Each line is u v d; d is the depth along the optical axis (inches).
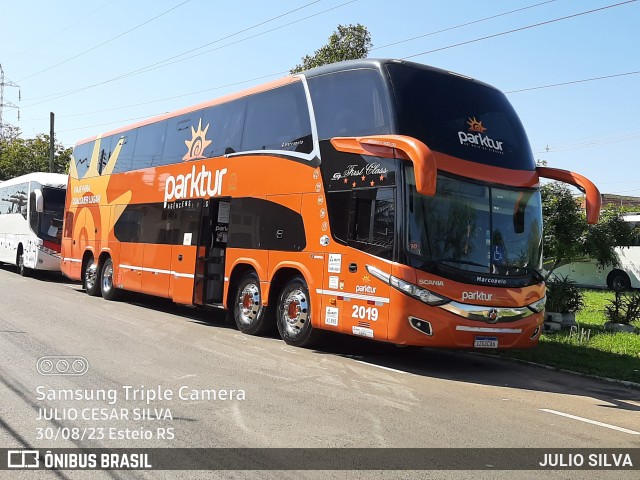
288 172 420.2
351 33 783.7
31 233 887.1
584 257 572.7
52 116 1581.0
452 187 350.6
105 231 676.1
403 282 331.3
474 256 350.3
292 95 429.1
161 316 542.0
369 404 269.0
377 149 346.3
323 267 382.0
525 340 363.9
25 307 542.0
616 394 330.0
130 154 644.7
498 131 381.4
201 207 508.4
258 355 372.2
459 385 325.1
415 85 360.5
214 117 514.3
